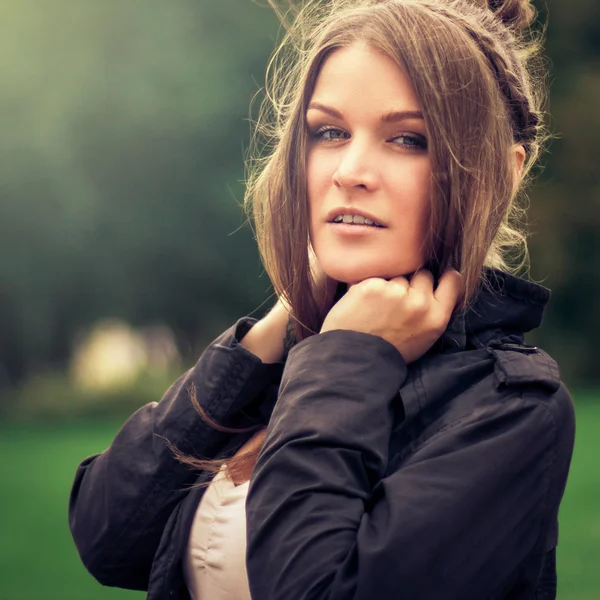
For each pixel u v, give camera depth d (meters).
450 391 2.28
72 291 41.19
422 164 2.29
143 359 50.16
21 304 40.44
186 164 40.47
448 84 2.24
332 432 2.18
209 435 2.70
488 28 2.48
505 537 2.13
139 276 41.62
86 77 39.53
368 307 2.31
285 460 2.16
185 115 39.84
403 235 2.31
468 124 2.25
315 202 2.38
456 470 2.12
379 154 2.29
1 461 21.72
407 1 2.36
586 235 38.53
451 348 2.38
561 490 2.26
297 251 2.42
